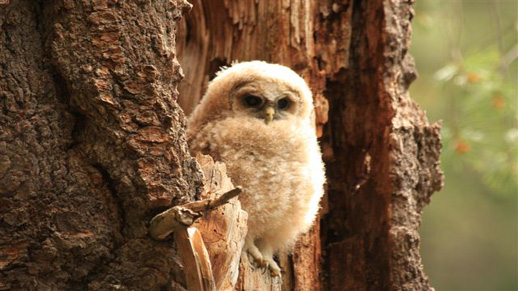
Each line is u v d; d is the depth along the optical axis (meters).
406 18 7.34
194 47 7.79
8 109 4.12
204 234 4.55
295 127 6.05
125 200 4.30
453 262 17.42
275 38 7.33
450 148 9.07
